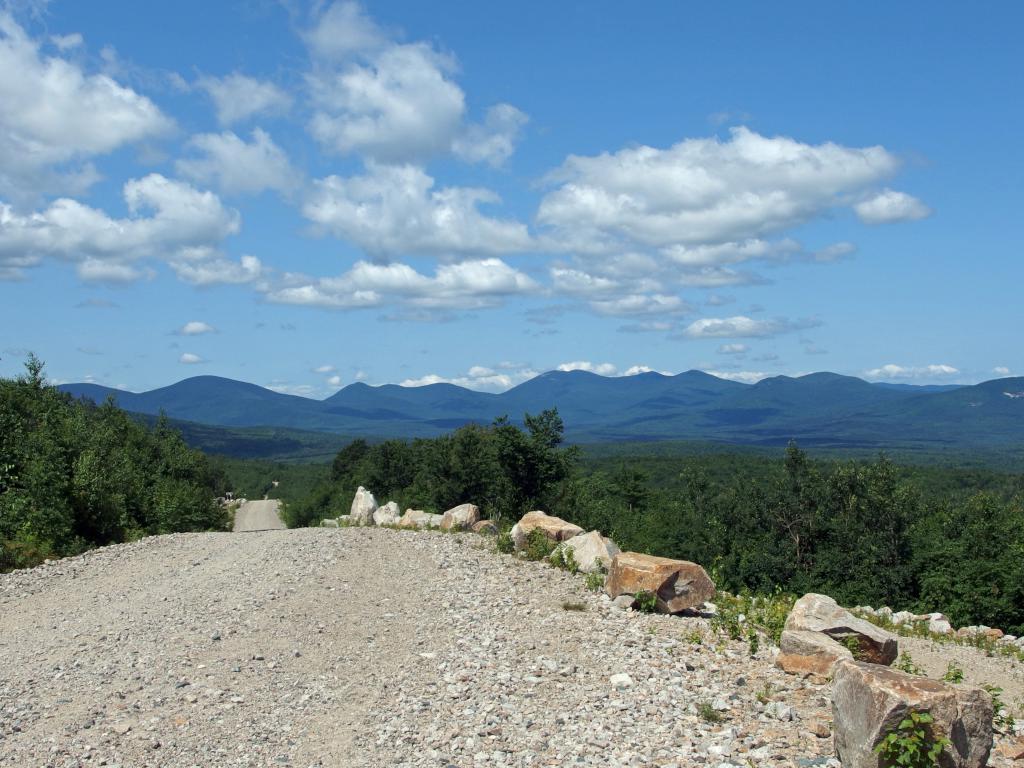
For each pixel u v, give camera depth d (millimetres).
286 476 135250
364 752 8203
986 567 30469
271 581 16609
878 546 39062
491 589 15633
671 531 50031
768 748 7559
